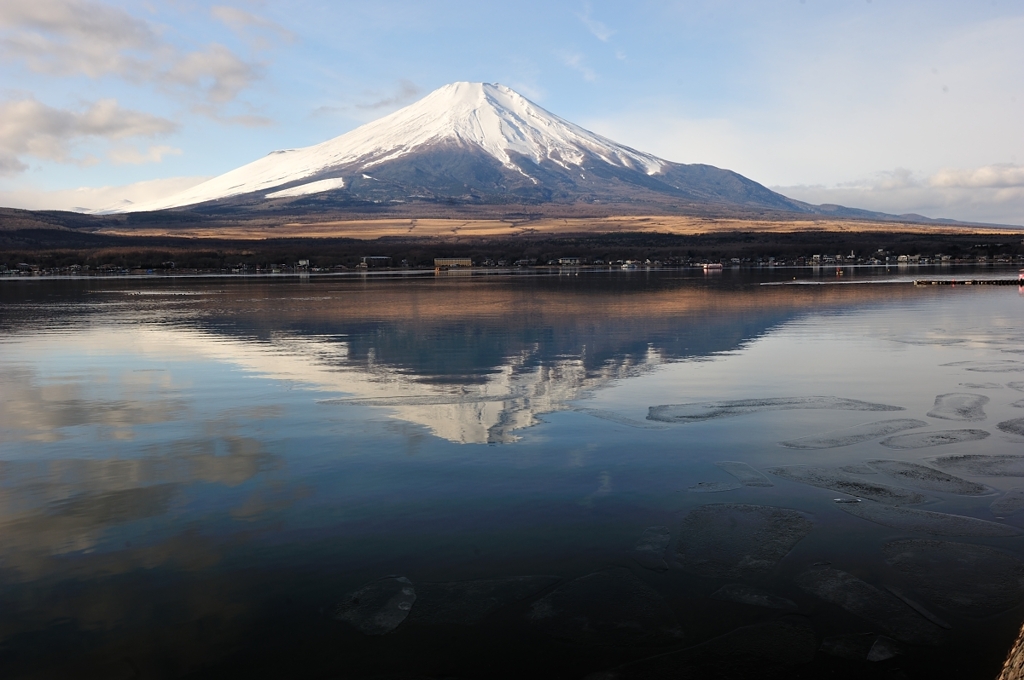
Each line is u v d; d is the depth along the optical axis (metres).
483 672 6.57
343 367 22.12
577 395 17.56
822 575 8.30
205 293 63.75
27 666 6.60
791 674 6.55
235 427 14.82
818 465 11.99
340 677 6.47
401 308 43.59
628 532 9.38
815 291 55.88
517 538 9.20
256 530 9.47
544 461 12.26
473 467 11.95
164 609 7.57
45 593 7.90
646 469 11.81
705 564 8.53
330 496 10.66
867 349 24.94
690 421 14.91
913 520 9.75
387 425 14.81
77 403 17.38
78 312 44.12
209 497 10.70
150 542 9.14
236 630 7.19
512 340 27.88
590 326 32.44
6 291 69.94
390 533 9.34
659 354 24.09
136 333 32.19
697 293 54.75
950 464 11.98
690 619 7.44
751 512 10.01
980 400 16.67
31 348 27.59
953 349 24.73
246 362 23.44
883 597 7.84
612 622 7.35
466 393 17.94
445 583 8.10
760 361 22.50
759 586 8.06
